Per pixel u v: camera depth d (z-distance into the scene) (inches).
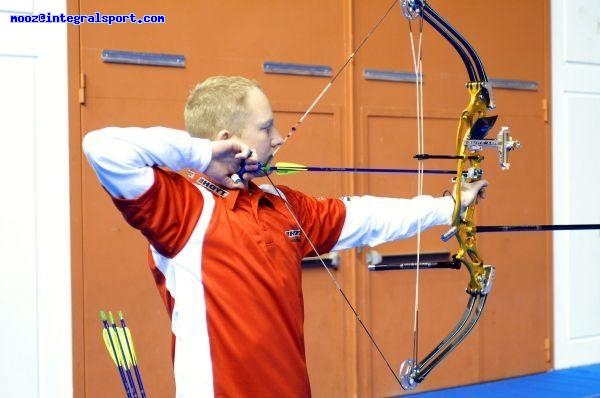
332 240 91.2
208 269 78.9
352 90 185.3
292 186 179.5
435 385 199.9
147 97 164.7
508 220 209.8
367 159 188.2
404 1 96.7
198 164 78.0
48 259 157.8
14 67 155.0
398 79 191.8
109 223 162.2
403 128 193.3
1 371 154.7
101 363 161.6
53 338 158.2
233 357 77.9
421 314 196.2
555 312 219.3
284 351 80.4
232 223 80.4
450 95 199.6
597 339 226.5
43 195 157.2
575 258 222.2
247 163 79.5
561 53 218.2
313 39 181.6
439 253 197.6
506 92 209.2
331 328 184.2
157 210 75.7
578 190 222.1
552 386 202.7
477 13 203.9
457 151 97.9
